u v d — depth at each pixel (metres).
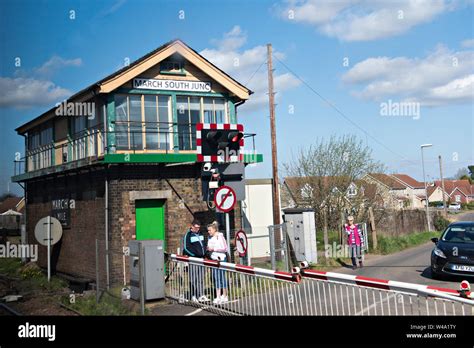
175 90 15.43
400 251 21.86
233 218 15.77
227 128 11.07
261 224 19.17
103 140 14.66
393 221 27.06
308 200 24.55
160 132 15.04
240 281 8.92
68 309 10.62
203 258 11.05
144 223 14.27
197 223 11.17
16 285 15.09
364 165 24.81
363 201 24.67
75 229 16.11
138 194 14.02
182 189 14.73
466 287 5.48
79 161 14.66
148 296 10.42
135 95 14.89
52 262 18.30
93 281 14.40
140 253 9.62
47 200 19.27
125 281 13.35
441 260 12.18
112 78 14.10
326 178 24.55
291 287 7.74
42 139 20.55
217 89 16.25
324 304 7.17
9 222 38.91
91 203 14.82
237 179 11.63
